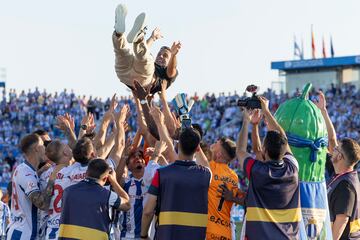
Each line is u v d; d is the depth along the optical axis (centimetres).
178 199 730
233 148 824
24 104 5006
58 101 5034
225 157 826
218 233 797
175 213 728
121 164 851
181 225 727
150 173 782
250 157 736
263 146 746
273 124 756
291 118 788
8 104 5003
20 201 840
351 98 4828
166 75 911
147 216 733
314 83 5850
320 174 791
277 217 717
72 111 4959
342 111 4531
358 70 5694
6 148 4284
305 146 780
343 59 5656
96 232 741
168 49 927
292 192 724
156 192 730
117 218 893
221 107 4941
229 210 812
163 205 730
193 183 731
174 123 882
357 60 5600
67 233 744
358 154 813
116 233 898
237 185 816
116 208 761
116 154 843
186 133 740
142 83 877
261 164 723
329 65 5703
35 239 841
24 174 830
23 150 846
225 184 807
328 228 788
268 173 714
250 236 720
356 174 823
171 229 726
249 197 725
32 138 846
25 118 4909
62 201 757
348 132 4131
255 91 763
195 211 731
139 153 877
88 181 757
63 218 749
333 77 5759
